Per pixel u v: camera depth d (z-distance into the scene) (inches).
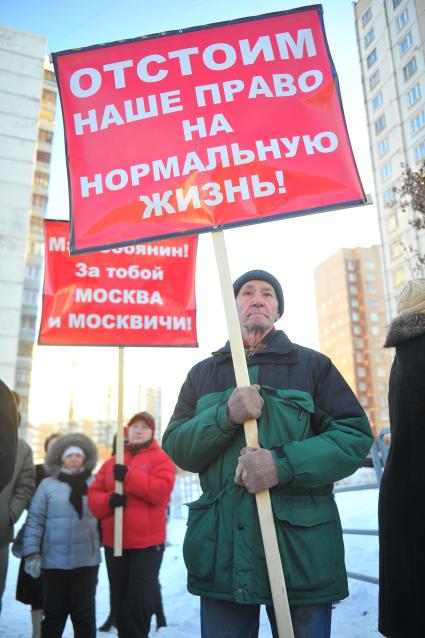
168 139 100.2
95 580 150.0
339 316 3914.9
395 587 74.7
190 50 104.3
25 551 151.0
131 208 97.7
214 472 87.0
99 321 181.5
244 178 96.6
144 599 137.3
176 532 466.3
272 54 102.5
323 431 88.7
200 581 81.6
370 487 164.6
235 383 92.5
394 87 1494.8
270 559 73.9
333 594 77.9
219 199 96.0
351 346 3742.6
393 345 84.7
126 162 100.0
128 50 105.3
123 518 147.3
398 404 80.4
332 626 156.9
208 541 81.5
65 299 182.1
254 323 97.7
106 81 104.2
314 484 78.4
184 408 98.3
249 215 94.5
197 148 99.1
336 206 93.3
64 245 187.6
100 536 155.7
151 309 185.8
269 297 101.8
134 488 148.8
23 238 1373.0
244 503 81.0
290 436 84.0
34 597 169.5
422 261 343.6
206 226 94.7
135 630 135.1
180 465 90.8
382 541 78.9
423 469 74.9
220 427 82.3
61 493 154.3
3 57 1430.9
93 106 103.1
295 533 78.6
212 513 83.3
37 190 1565.0
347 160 95.8
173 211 96.7
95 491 153.8
